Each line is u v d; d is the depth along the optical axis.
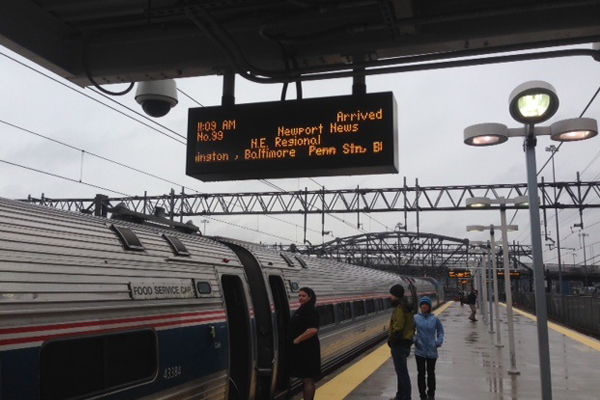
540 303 7.58
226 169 7.59
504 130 7.93
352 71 7.73
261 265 10.36
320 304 13.70
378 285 22.72
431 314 10.23
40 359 4.59
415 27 7.05
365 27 7.18
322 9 6.72
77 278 5.21
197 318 7.12
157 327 6.22
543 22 7.09
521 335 21.80
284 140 7.47
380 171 7.44
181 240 7.75
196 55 8.04
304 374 8.19
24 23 7.33
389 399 9.79
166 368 6.32
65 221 5.71
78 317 5.06
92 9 7.56
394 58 7.62
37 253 4.94
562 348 17.48
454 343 18.92
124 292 5.77
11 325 4.36
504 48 7.35
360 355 18.05
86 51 8.16
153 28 8.01
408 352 9.27
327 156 7.32
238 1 6.56
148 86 9.13
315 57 7.83
